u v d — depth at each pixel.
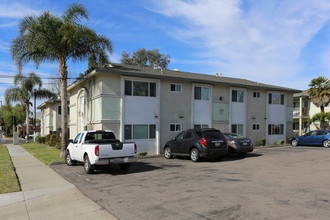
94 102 17.02
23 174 10.44
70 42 14.78
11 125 75.12
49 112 37.16
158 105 17.66
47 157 15.77
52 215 5.50
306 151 16.25
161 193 6.72
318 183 7.23
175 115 18.39
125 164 10.73
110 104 16.00
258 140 22.11
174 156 15.27
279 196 6.03
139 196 6.52
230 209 5.23
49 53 15.30
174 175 9.27
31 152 19.83
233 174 9.04
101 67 16.36
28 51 15.42
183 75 20.66
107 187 7.72
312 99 29.59
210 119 19.91
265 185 7.18
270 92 23.78
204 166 11.30
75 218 5.25
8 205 6.29
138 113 16.89
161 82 17.94
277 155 14.48
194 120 19.23
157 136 17.44
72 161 12.30
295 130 35.38
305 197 5.88
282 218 4.64
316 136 19.56
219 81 20.08
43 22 14.77
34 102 34.88
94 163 9.59
